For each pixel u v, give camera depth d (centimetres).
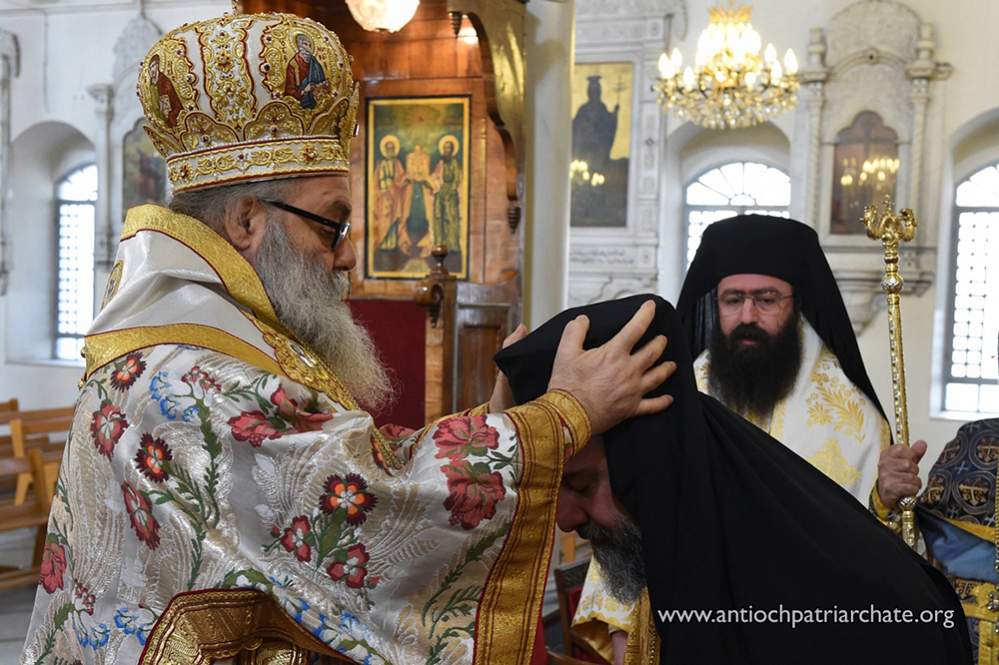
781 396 253
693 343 265
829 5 1045
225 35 162
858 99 1037
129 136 1273
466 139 514
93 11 1283
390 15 409
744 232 254
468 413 176
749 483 135
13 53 1321
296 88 162
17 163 1364
